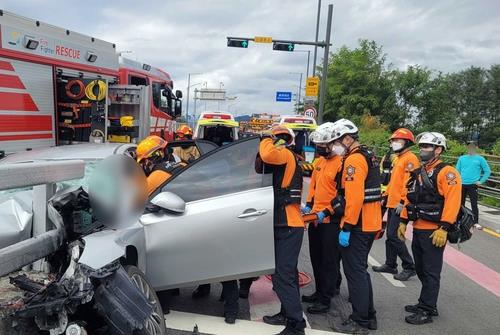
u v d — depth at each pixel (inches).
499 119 2480.3
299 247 156.9
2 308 96.1
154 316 121.6
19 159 194.5
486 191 520.7
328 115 1700.3
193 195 160.1
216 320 171.3
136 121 429.7
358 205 159.8
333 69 1659.7
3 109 300.2
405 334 169.3
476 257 284.7
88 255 103.9
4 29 295.7
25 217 112.8
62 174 111.7
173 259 150.9
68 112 364.8
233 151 165.8
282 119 588.1
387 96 1642.5
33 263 116.3
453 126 2207.2
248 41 798.5
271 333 161.5
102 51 412.2
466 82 2603.3
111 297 101.3
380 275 239.1
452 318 185.9
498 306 201.6
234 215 152.8
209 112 604.1
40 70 334.6
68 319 99.0
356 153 163.3
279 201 155.6
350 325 168.7
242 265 154.1
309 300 196.4
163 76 598.9
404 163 229.9
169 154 282.0
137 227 142.9
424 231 180.1
